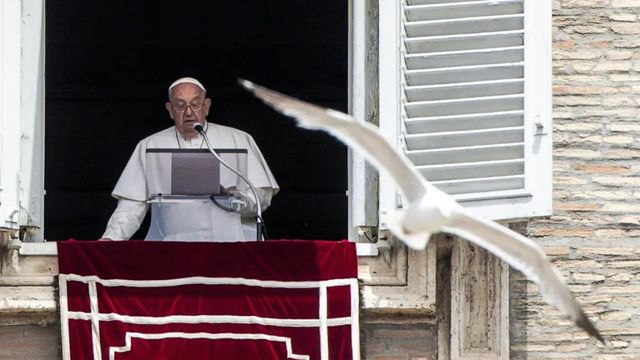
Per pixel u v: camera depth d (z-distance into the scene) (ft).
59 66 203.62
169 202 144.25
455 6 139.23
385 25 138.92
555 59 143.74
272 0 202.08
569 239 142.10
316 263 136.98
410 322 139.23
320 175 206.49
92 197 204.64
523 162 137.59
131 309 136.98
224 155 144.46
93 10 201.77
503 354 139.33
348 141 94.12
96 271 137.28
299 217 205.46
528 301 140.46
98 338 136.46
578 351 140.67
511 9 139.44
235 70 205.05
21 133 140.77
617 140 143.02
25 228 142.00
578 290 141.69
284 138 206.28
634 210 142.51
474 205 137.08
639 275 142.00
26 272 139.13
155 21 202.90
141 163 153.38
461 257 139.54
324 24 202.90
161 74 205.05
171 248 137.59
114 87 204.85
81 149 205.26
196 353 136.77
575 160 142.92
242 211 144.36
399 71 138.41
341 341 136.87
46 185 204.33
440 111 138.51
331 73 204.54
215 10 202.69
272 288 137.08
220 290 137.28
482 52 138.62
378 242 139.64
